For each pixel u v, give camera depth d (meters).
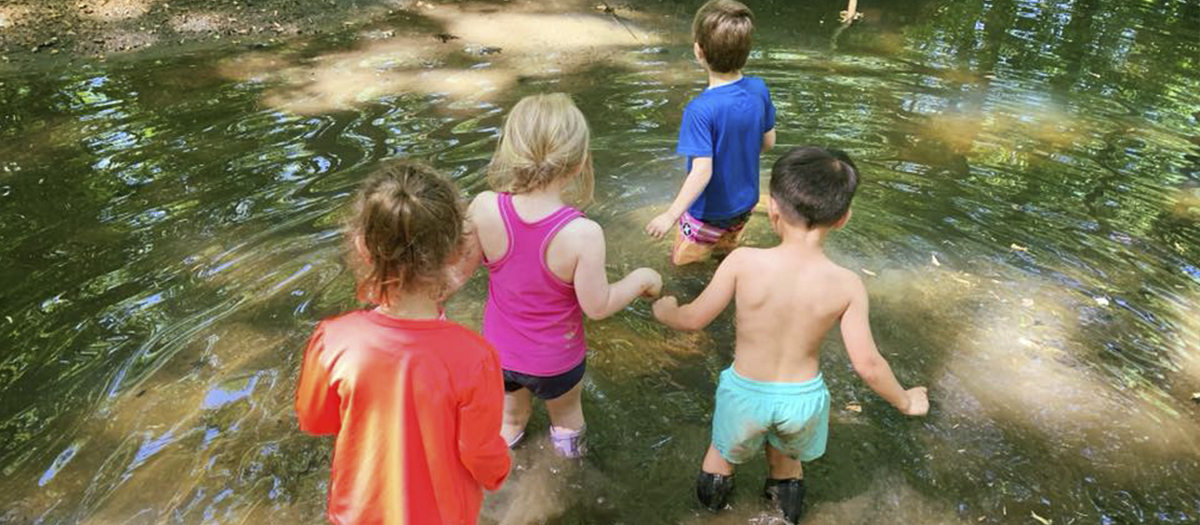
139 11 6.95
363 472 1.85
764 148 3.70
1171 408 2.97
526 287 2.34
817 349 2.37
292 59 6.12
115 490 2.45
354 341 1.80
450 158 4.50
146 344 3.06
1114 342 3.32
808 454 2.44
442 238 1.77
